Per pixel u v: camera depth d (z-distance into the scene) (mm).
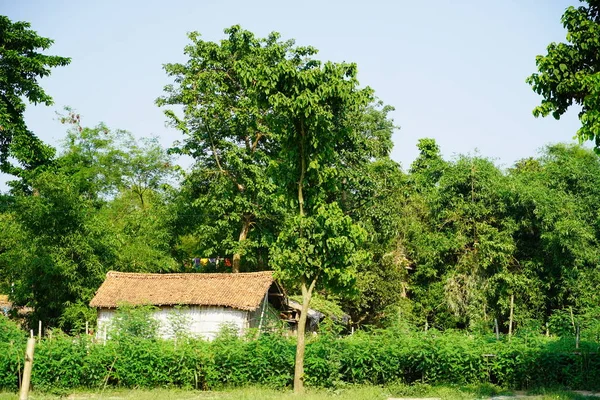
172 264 39969
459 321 34656
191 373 19234
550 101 16391
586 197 37719
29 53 34312
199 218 41875
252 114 36562
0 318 21406
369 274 37156
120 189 49250
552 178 38406
